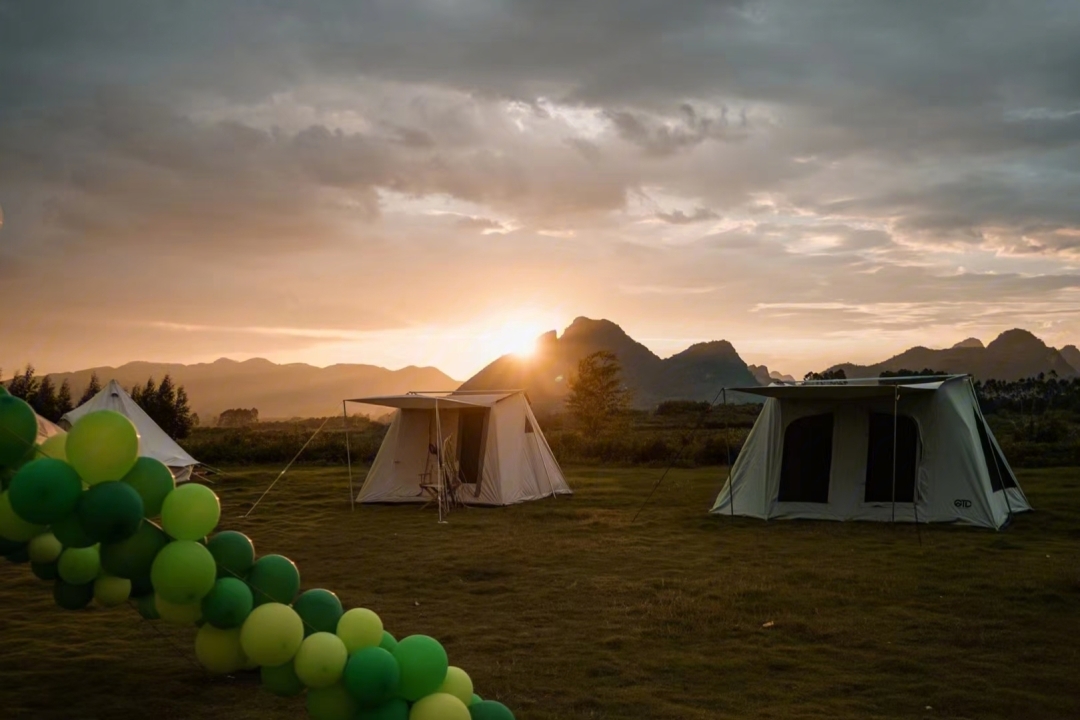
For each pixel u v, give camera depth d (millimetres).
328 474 20859
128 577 3949
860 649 6105
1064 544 10359
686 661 5844
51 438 4191
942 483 12117
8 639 6539
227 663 4070
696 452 24078
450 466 14641
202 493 4043
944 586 8000
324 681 3811
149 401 44094
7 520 3943
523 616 7168
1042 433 25891
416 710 3848
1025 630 6516
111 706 5027
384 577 8875
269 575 4148
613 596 7855
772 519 12727
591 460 24891
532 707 4965
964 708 4918
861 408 12758
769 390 12320
